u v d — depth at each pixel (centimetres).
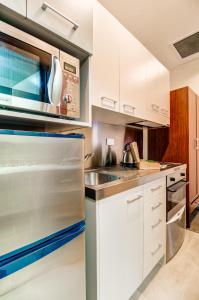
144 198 130
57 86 74
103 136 190
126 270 114
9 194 57
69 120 87
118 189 106
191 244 193
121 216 109
